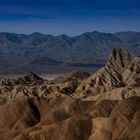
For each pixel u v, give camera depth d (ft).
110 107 532.32
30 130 497.87
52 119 545.44
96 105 544.62
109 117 473.67
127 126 443.73
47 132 469.98
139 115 457.68
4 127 563.48
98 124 467.52
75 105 572.92
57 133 467.93
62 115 556.92
